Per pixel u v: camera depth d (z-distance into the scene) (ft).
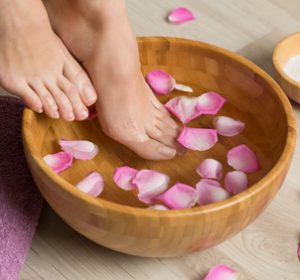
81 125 3.69
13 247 3.33
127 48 3.44
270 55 4.36
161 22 4.52
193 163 3.60
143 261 3.41
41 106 3.43
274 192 3.15
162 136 3.63
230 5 4.66
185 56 3.77
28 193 3.52
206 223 2.98
